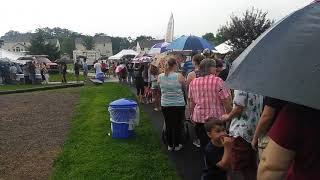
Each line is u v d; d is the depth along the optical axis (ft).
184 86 26.14
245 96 15.64
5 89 90.33
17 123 41.19
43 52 252.42
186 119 28.48
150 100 55.42
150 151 26.81
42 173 23.16
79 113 47.16
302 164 6.52
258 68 6.40
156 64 46.03
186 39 47.65
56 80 132.05
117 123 30.68
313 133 6.34
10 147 30.01
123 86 91.76
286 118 6.53
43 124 40.19
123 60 135.44
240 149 15.79
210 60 21.57
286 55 6.18
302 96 5.81
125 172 22.27
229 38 131.34
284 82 6.00
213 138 16.52
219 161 16.42
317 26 6.24
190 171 22.27
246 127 15.75
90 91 80.38
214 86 20.53
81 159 25.25
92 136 32.22
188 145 27.89
